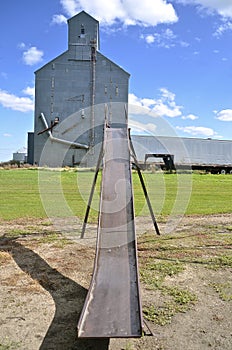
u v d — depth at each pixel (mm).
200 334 2713
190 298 3406
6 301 3354
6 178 15305
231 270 4301
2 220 7590
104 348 2520
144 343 2576
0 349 2494
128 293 2955
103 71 23031
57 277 4035
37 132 22625
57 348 2521
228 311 3133
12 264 4523
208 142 23641
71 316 3039
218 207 9805
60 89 22891
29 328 2820
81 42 22906
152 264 4508
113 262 3463
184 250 5215
